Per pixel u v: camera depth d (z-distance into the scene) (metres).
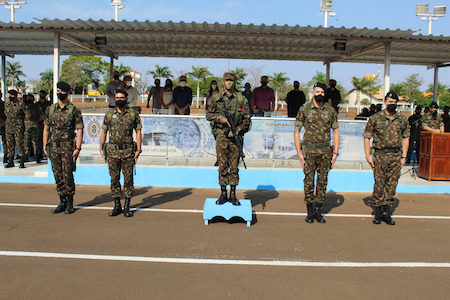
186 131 8.27
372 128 5.71
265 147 8.27
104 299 3.21
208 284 3.53
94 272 3.74
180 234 4.98
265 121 8.22
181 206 6.53
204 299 3.24
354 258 4.27
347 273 3.86
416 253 4.48
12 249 4.33
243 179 8.16
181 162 8.63
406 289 3.52
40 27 8.28
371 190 8.25
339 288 3.51
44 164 9.87
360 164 8.42
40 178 8.27
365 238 4.99
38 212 5.92
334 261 4.17
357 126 8.34
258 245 4.62
